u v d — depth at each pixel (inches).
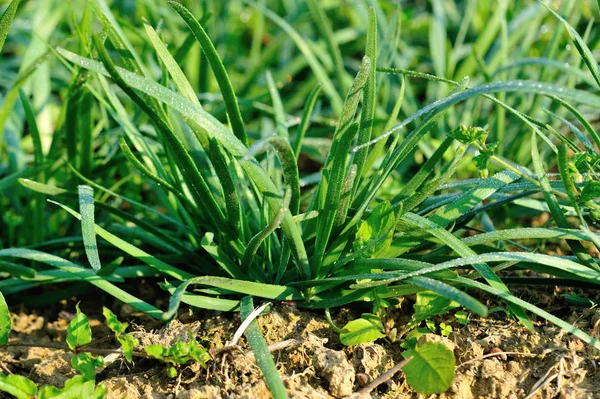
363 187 21.7
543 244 23.1
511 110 20.4
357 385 20.1
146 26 20.2
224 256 21.1
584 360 20.1
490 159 20.9
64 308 22.8
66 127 22.9
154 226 22.8
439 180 20.4
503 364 20.2
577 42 20.7
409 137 20.5
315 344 20.4
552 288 21.5
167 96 19.6
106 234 20.7
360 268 20.6
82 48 22.0
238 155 19.8
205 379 20.1
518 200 22.2
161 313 20.9
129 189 24.4
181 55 23.5
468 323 20.8
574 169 20.0
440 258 21.2
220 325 20.8
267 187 20.0
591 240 20.0
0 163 25.3
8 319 20.4
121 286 23.0
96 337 22.0
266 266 21.7
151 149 22.8
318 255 20.6
